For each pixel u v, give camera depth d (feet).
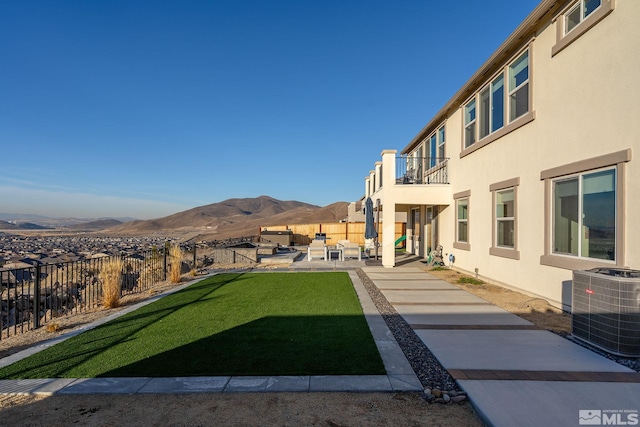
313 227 100.17
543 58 24.23
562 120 22.29
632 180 17.20
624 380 12.29
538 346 15.69
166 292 30.25
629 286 14.10
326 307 23.31
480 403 10.72
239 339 16.80
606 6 18.57
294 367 13.48
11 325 24.67
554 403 10.73
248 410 10.66
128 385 12.17
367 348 15.48
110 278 26.27
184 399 11.32
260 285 31.96
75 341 17.04
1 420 10.30
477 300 25.18
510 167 28.50
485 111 33.71
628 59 17.48
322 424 9.99
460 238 39.73
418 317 20.71
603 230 19.13
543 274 24.25
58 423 10.12
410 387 11.89
